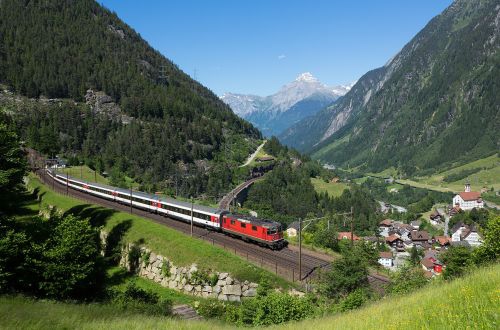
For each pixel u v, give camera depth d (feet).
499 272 57.93
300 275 144.87
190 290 153.99
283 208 561.43
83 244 125.90
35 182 357.41
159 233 191.01
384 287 133.18
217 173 629.10
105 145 623.77
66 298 116.57
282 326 78.02
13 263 110.63
